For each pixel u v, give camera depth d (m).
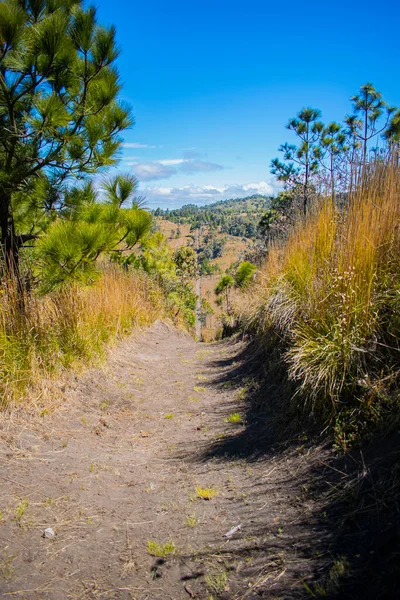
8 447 3.36
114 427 4.48
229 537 2.38
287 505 2.54
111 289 8.95
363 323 3.30
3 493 2.76
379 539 1.89
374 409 2.82
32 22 3.98
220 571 2.11
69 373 5.16
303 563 1.97
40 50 3.84
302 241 5.31
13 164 4.39
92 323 6.56
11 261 4.51
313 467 2.84
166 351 9.41
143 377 6.78
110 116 4.61
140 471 3.53
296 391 3.76
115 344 7.66
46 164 4.39
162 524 2.66
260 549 2.19
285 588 1.85
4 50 3.65
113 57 4.32
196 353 9.22
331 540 2.05
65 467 3.31
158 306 13.25
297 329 4.34
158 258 15.27
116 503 2.95
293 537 2.20
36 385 4.34
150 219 5.74
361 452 2.64
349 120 9.32
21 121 4.34
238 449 3.70
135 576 2.17
